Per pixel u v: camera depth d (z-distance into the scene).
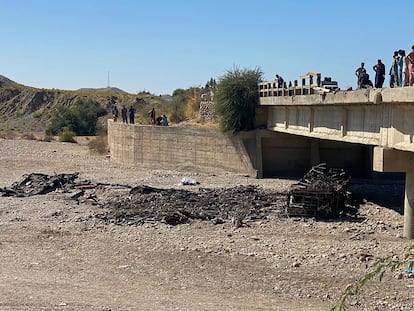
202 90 63.38
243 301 15.78
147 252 21.23
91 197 33.34
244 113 42.91
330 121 30.36
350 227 25.11
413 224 23.06
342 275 18.16
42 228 25.34
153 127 49.19
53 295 15.85
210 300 15.81
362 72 29.09
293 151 42.91
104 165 52.06
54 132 100.25
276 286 17.23
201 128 45.38
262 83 42.53
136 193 34.41
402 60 23.81
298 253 20.77
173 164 47.75
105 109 114.94
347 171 43.12
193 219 26.78
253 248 21.58
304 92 33.81
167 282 17.66
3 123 128.00
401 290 16.53
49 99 136.88
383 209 29.64
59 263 19.78
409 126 21.03
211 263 19.73
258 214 27.88
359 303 15.54
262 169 42.31
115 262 19.97
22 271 18.66
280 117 39.78
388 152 22.41
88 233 24.42
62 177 39.75
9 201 32.38
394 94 20.95
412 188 22.94
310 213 27.14
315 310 14.98
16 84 152.75
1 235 24.06
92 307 14.72
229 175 43.19
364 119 25.88
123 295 16.11
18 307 14.58
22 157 58.09
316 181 30.20
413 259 8.38
